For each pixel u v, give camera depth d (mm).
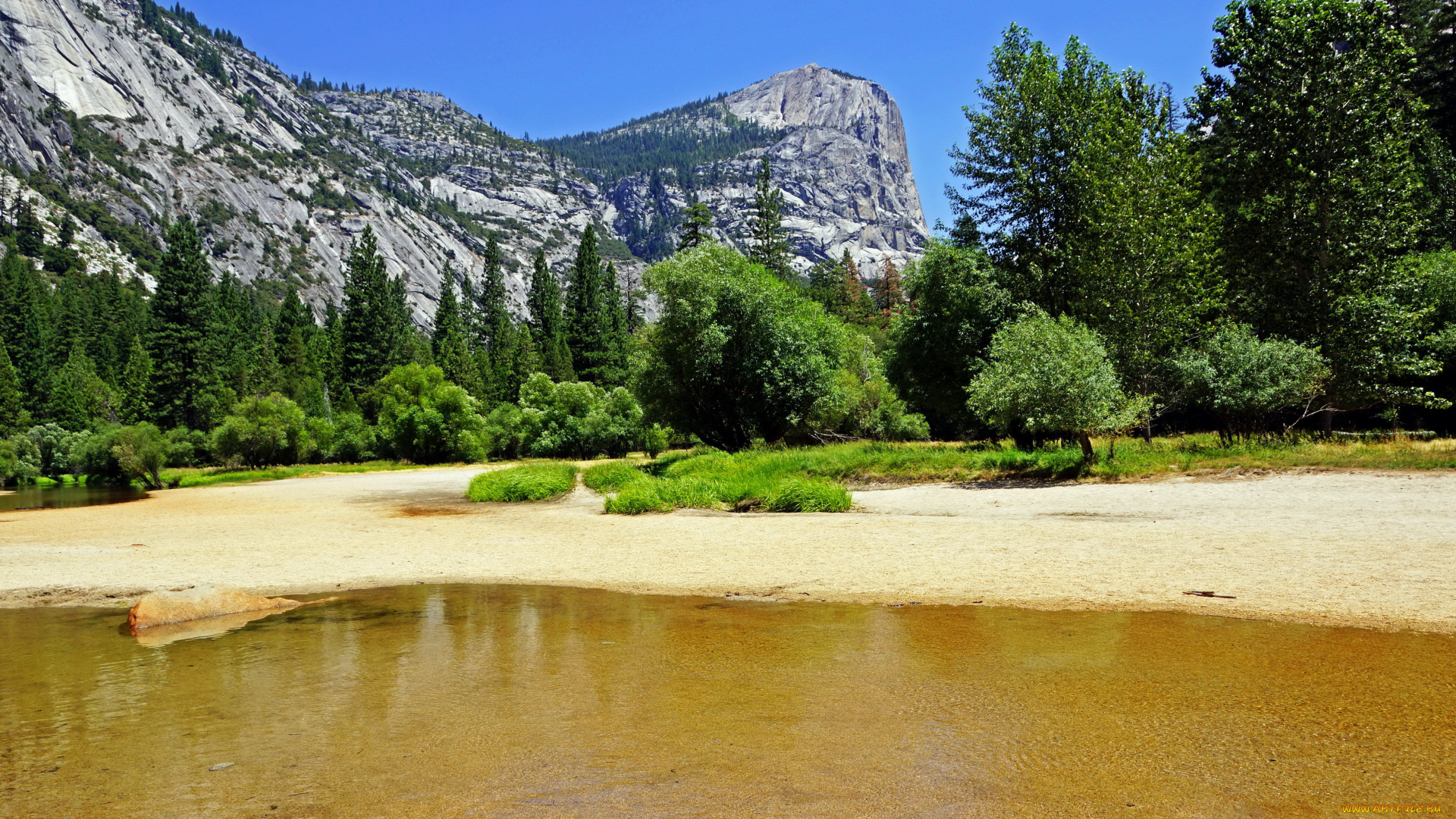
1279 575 7375
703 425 30453
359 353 79312
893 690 4617
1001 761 3510
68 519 20891
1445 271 23734
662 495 17719
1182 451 18078
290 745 3979
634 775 3479
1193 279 22781
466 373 79688
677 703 4508
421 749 3875
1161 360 21391
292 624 7137
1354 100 22250
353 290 79938
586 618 7031
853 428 38781
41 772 3684
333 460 59094
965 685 4652
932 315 27922
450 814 3109
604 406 53062
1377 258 22438
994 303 26469
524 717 4320
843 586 8148
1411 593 6402
